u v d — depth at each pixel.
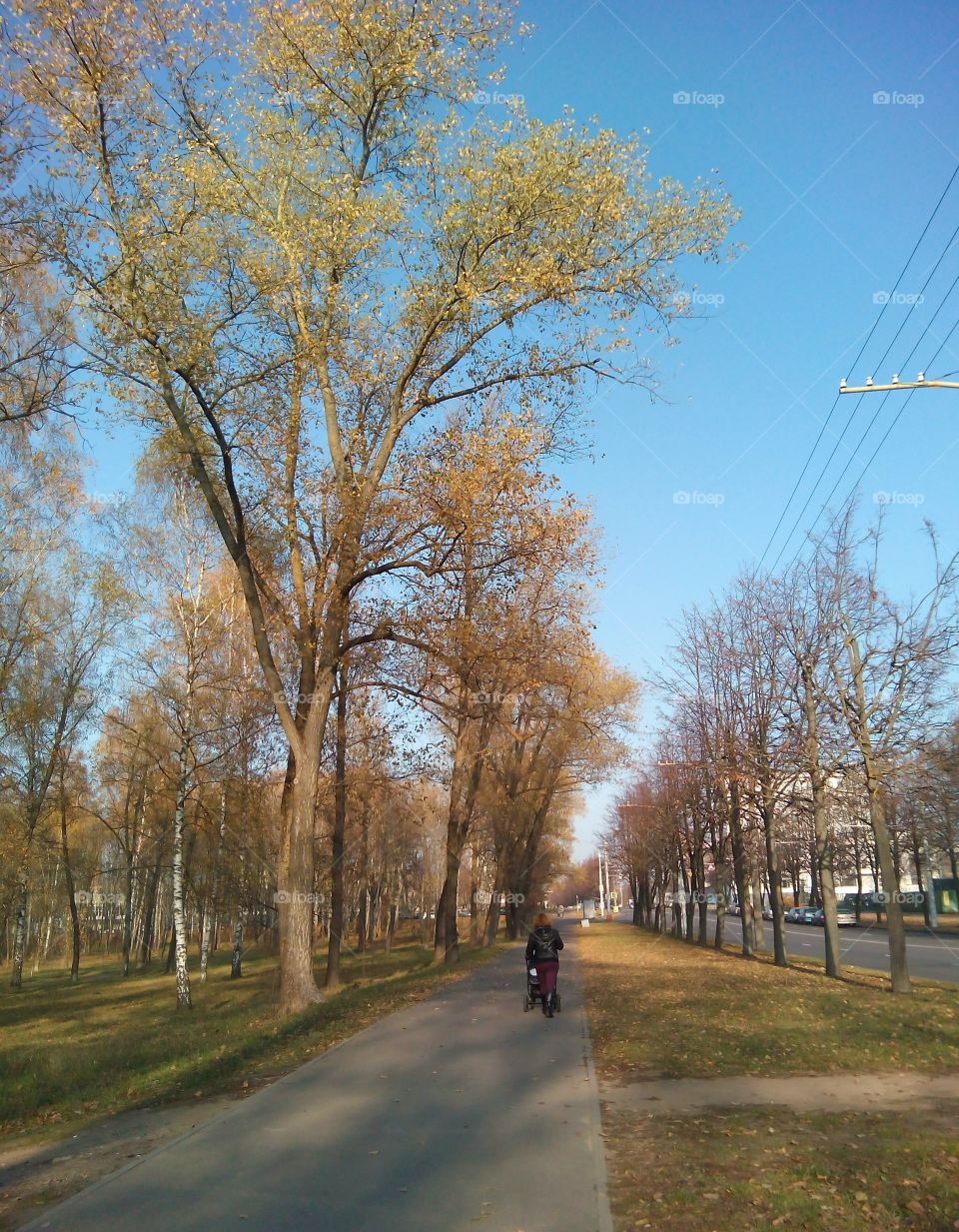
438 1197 6.12
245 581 18.09
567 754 39.34
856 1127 7.96
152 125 14.92
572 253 15.95
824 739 23.06
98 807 42.38
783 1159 6.96
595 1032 13.64
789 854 48.31
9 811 31.25
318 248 15.39
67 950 69.62
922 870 58.03
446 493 16.83
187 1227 5.57
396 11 15.77
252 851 32.03
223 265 15.44
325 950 56.19
